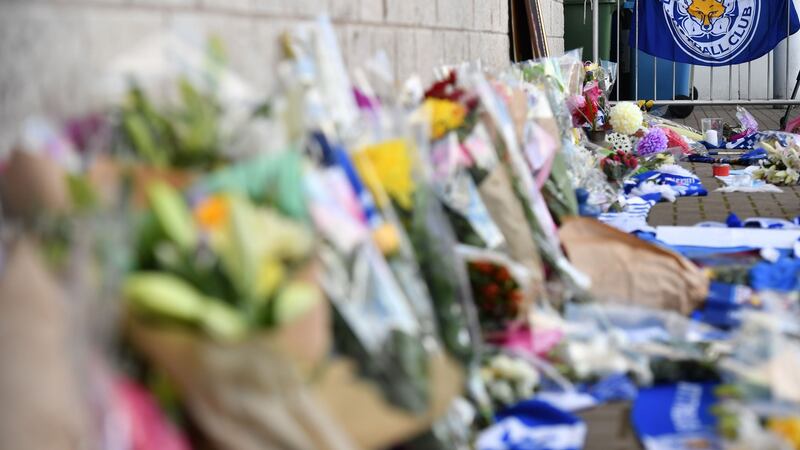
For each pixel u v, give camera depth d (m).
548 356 3.36
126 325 1.92
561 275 3.75
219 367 1.91
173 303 1.89
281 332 1.98
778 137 10.26
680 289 4.00
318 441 2.02
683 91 14.73
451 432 2.62
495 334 3.43
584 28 13.05
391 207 2.87
